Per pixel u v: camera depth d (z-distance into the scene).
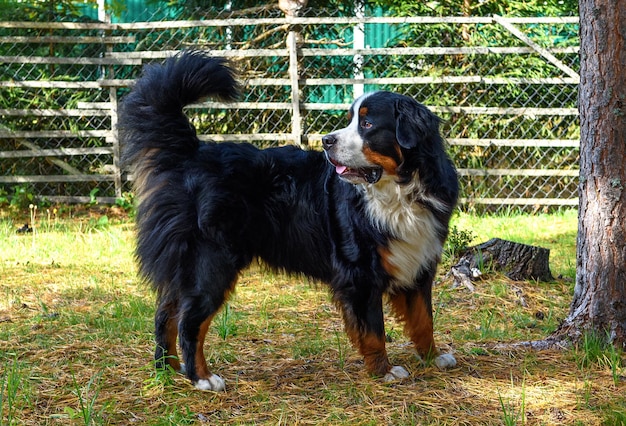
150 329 5.18
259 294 6.22
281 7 9.59
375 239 4.14
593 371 4.27
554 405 3.79
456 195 4.32
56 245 7.94
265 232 4.37
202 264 4.19
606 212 4.54
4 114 9.73
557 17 9.41
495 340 4.93
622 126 4.46
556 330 4.83
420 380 4.19
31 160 10.07
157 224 4.29
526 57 9.80
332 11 10.47
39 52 9.98
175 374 4.33
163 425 3.60
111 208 9.90
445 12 10.20
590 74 4.51
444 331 5.20
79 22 9.89
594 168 4.57
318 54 9.52
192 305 4.19
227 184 4.23
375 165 4.07
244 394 4.05
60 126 10.08
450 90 9.76
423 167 4.12
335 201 4.27
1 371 4.40
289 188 4.37
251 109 9.95
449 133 9.80
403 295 4.43
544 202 9.70
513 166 9.94
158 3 11.83
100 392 4.07
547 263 6.48
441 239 4.33
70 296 6.11
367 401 3.89
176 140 4.32
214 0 10.70
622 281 4.56
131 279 6.66
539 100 9.79
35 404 3.90
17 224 9.19
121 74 10.11
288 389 4.11
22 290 6.25
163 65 4.39
